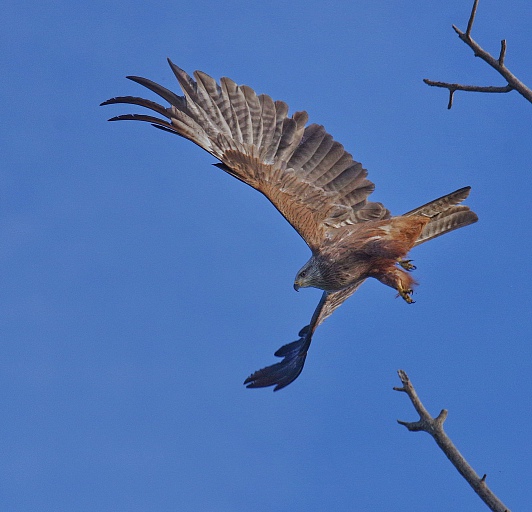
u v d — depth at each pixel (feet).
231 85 64.34
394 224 63.77
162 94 61.46
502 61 43.04
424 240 65.62
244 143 64.54
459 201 62.90
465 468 35.73
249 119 64.75
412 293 63.46
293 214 65.46
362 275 64.59
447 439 36.40
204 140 62.75
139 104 60.49
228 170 63.87
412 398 37.55
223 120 63.82
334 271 64.13
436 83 45.24
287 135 65.77
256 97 65.00
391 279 63.52
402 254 63.21
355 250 63.72
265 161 65.16
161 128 60.95
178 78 62.59
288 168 65.62
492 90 44.34
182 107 62.08
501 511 34.45
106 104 59.98
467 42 43.62
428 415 37.11
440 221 65.36
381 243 63.31
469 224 65.31
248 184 64.64
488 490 35.04
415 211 63.52
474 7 42.83
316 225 65.72
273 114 65.41
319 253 64.90
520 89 43.06
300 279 65.26
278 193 65.36
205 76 63.52
